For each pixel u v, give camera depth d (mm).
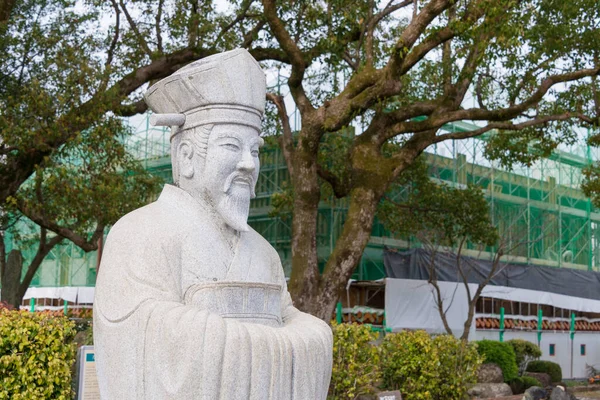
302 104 9500
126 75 10219
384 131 9945
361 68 9531
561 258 19109
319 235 16031
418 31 8383
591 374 16953
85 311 14570
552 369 13703
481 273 15664
